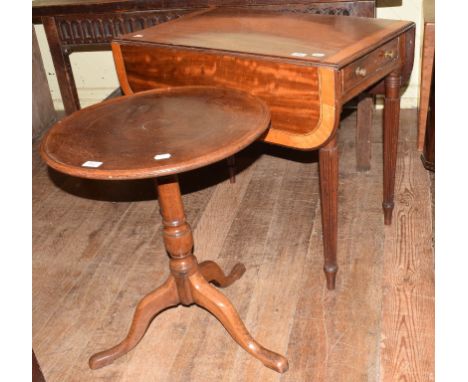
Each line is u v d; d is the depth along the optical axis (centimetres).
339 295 183
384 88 194
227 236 223
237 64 168
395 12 302
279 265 202
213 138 130
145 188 267
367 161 256
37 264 217
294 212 234
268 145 295
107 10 246
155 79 196
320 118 155
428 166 253
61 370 165
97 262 215
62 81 274
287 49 162
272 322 175
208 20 211
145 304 161
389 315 172
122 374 162
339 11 223
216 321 178
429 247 203
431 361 154
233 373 158
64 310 191
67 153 130
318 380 152
